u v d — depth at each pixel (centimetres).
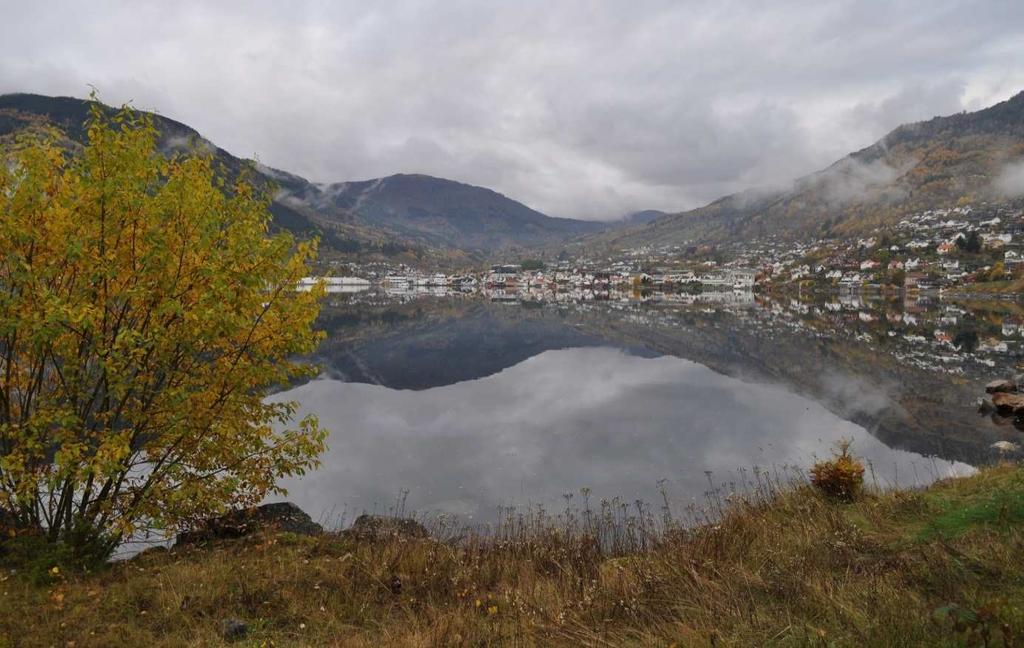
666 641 528
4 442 777
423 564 838
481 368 4262
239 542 946
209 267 745
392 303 14350
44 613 632
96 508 814
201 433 841
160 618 646
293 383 3488
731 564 733
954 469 1766
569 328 7712
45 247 761
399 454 2005
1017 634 412
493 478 1750
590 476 1762
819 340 5947
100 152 735
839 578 654
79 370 749
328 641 614
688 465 1870
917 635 452
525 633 595
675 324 8250
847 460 1172
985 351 4919
